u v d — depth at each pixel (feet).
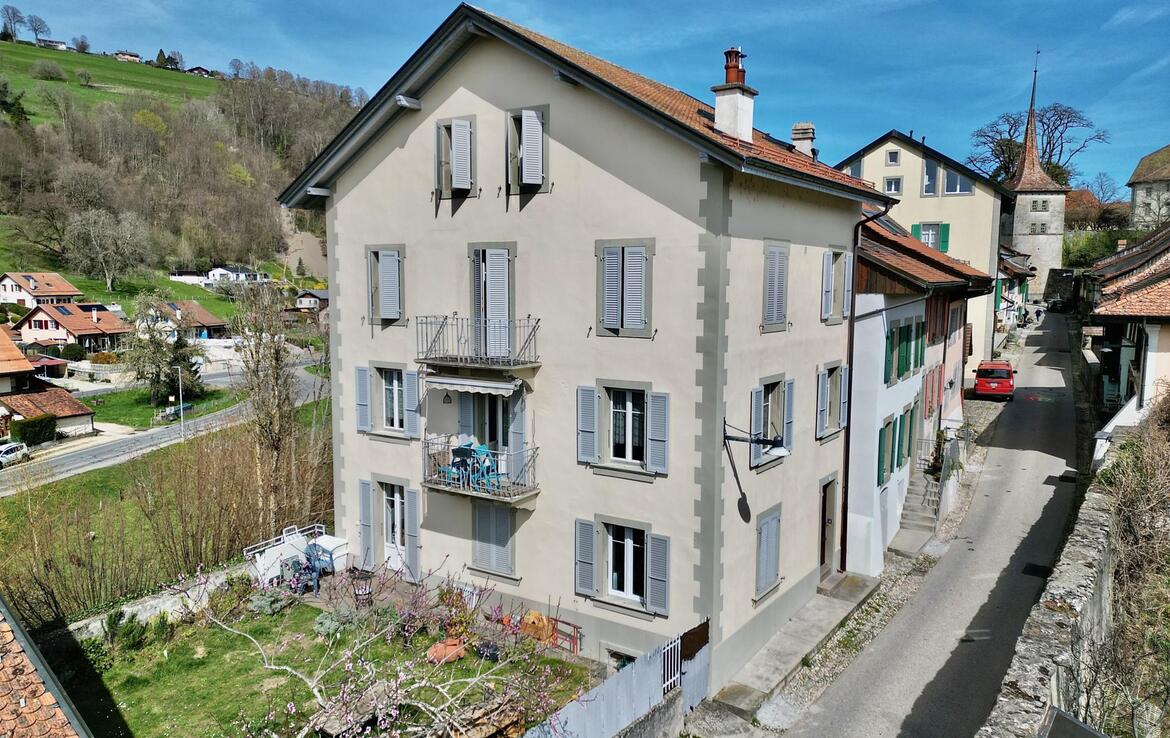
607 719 42.27
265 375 90.53
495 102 54.39
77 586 72.33
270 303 94.12
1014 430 106.83
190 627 59.16
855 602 61.98
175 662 54.44
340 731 39.63
